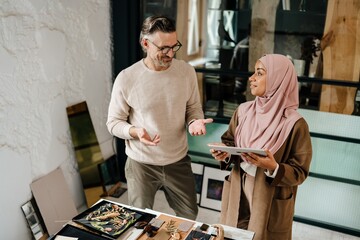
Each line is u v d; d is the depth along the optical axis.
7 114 2.22
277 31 2.78
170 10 3.08
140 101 2.06
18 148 2.34
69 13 2.67
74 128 2.86
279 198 1.77
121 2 3.08
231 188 1.89
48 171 2.65
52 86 2.59
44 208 2.54
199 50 3.07
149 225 1.61
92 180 3.07
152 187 2.28
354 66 2.62
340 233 2.87
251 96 3.01
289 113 1.72
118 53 3.24
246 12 2.84
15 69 2.24
